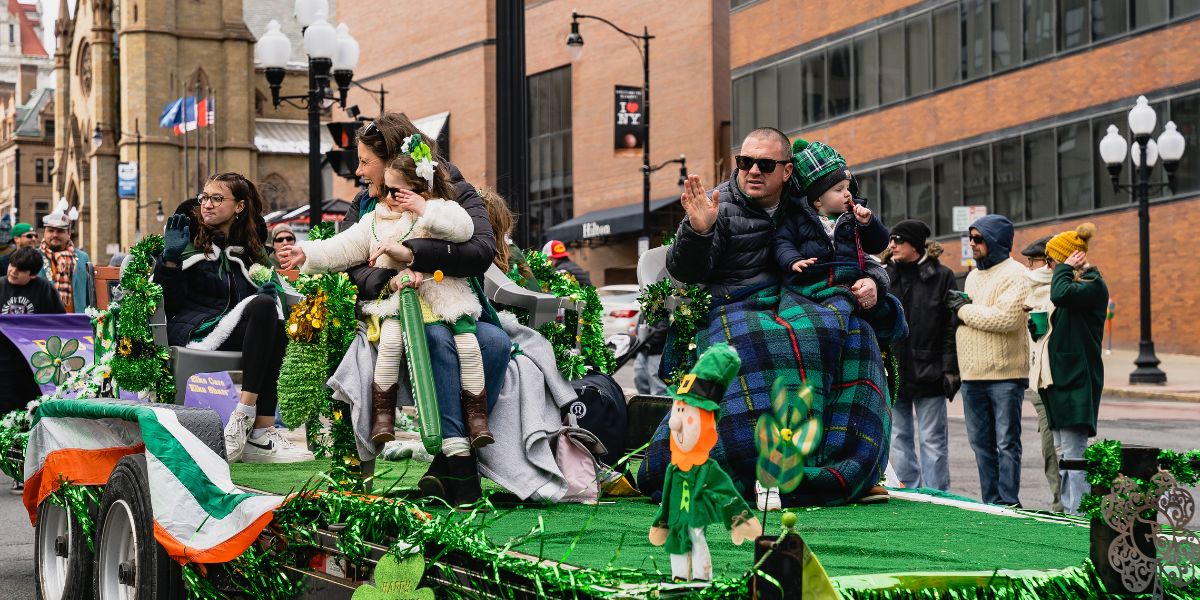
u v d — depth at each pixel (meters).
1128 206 32.16
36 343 7.63
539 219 57.12
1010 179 35.41
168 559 4.91
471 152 61.50
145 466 5.02
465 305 4.81
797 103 42.62
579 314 5.89
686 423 3.18
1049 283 9.27
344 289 4.72
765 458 2.82
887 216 39.50
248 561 4.59
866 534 4.17
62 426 5.88
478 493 4.77
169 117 87.31
